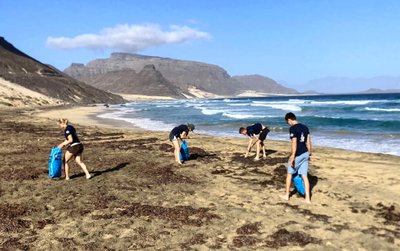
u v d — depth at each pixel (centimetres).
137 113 6606
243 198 1012
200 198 1016
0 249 700
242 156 1634
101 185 1143
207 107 9081
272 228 799
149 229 797
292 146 955
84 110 7850
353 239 743
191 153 1748
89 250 698
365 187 1103
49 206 948
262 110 6631
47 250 700
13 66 13938
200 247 711
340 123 3650
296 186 1018
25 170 1327
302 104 8869
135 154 1728
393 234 767
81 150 1209
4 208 916
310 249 700
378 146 2178
